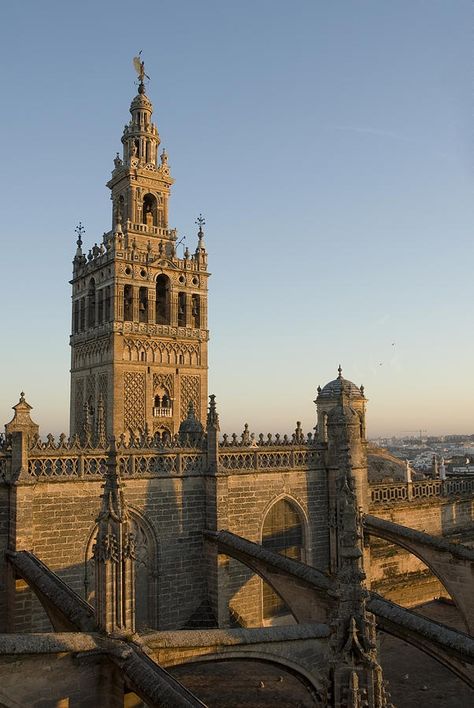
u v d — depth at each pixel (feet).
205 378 232.73
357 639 45.98
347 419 130.41
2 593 93.20
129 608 68.39
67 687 64.18
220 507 112.88
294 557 127.65
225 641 74.28
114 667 65.41
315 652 79.87
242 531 119.14
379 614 86.69
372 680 44.98
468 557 107.24
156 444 111.34
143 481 107.96
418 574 149.48
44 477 96.53
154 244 227.81
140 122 236.02
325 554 131.03
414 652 120.06
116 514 68.69
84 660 64.80
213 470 113.39
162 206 234.17
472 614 106.63
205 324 235.61
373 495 140.97
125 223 223.51
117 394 210.59
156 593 108.17
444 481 155.74
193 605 111.86
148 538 108.78
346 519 49.85
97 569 68.74
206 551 113.39
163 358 222.69
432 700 98.78
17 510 92.53
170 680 61.31
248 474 120.47
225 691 98.84
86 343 230.89
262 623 123.03
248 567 114.11
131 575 68.90
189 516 112.88
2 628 92.89
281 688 99.91
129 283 216.74
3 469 94.73
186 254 232.53
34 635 63.72
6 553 93.71
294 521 128.47
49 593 79.20
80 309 238.27
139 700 64.34
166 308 228.63
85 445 104.78
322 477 131.85
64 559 97.96
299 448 128.77
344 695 44.86
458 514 155.84
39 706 62.85
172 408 222.28
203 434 117.70
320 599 92.68
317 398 182.91
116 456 70.03
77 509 99.60
